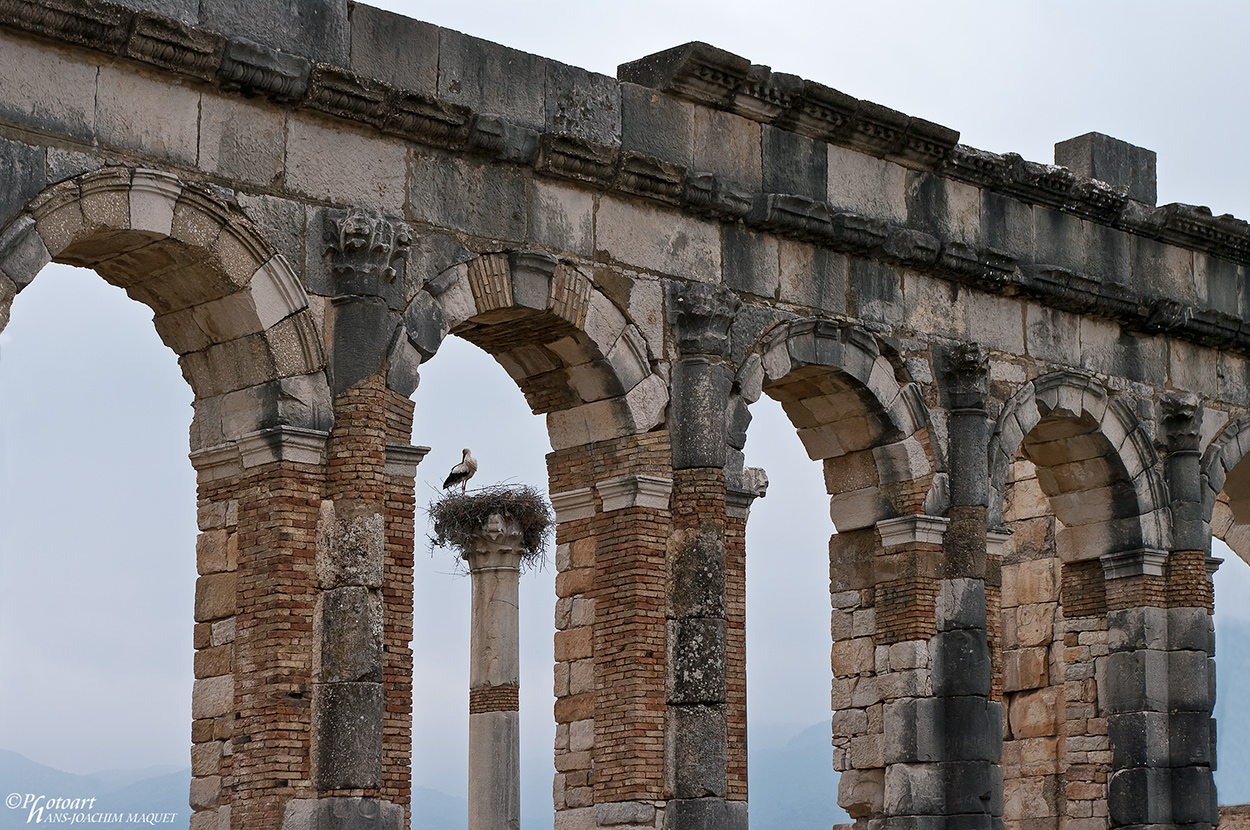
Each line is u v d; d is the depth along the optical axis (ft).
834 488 126.41
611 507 111.24
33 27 89.71
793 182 118.73
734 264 115.55
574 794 111.24
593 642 111.55
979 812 120.06
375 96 100.27
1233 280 146.20
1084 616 142.10
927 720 120.67
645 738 108.17
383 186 101.71
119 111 92.89
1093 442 136.77
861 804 122.93
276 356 96.73
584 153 107.86
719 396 111.96
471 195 104.94
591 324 108.78
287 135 98.58
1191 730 137.18
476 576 154.40
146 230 92.94
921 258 123.34
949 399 125.08
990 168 127.95
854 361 120.47
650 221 112.16
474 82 105.70
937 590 122.72
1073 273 131.64
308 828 93.61
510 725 151.33
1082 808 141.38
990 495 125.80
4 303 87.81
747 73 114.73
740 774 110.93
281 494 95.91
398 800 97.25
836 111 119.34
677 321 112.37
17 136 89.35
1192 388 142.82
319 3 100.12
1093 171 140.77
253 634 95.81
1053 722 146.10
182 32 93.50
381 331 99.04
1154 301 138.00
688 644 109.40
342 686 94.94
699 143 114.62
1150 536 138.10
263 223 96.89
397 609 98.89
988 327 128.88
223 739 96.53
